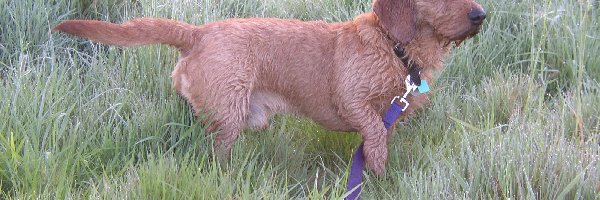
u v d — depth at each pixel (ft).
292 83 11.47
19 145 9.80
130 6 15.83
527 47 15.40
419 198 9.70
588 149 11.00
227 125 11.18
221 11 15.62
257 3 16.42
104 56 13.71
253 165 10.57
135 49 13.58
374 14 11.27
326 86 11.51
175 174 9.74
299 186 11.12
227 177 9.87
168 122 11.81
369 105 11.37
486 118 13.25
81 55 14.03
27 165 9.48
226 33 11.12
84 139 11.07
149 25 11.12
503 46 15.33
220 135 11.34
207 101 11.17
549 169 10.27
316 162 12.12
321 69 11.43
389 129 12.34
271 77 11.39
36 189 9.43
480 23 10.80
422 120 13.05
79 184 10.01
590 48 15.16
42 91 11.49
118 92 12.47
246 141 11.78
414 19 11.05
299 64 11.36
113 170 10.36
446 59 14.64
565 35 15.16
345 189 10.24
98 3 15.60
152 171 9.61
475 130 11.71
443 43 11.50
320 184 11.44
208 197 9.45
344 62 11.27
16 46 13.79
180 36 11.21
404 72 11.30
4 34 14.03
